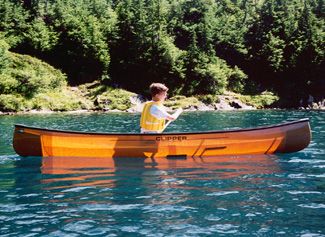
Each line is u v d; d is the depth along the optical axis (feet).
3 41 215.72
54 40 235.81
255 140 30.83
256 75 251.60
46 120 103.86
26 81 181.06
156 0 247.91
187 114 132.46
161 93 30.17
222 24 266.36
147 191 20.01
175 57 223.71
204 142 30.25
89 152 30.09
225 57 258.37
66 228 14.88
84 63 229.66
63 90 207.21
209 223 15.23
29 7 266.36
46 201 18.43
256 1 337.72
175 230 14.53
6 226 15.17
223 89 220.23
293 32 253.44
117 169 25.55
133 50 234.79
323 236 13.78
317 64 237.04
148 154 29.86
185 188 20.53
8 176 23.84
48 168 26.08
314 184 21.16
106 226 15.03
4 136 52.90
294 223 15.12
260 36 258.98
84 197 19.02
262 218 15.74
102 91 208.85
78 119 106.32
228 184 21.29
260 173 24.06
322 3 284.41
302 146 31.40
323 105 224.94
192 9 269.64
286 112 144.46
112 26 248.52
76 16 249.34
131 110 181.57
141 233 14.29
